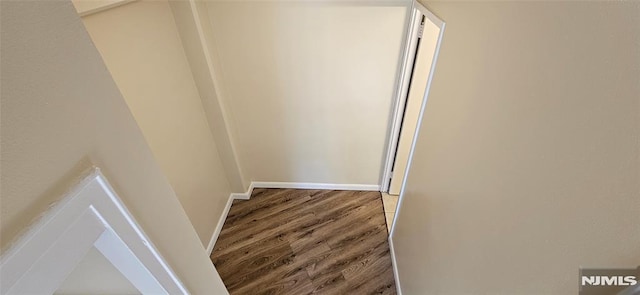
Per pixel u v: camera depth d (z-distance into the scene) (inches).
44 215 18.2
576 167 21.2
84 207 20.9
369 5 71.1
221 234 96.7
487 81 34.6
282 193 112.1
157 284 31.1
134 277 29.6
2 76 15.7
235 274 84.0
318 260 87.2
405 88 82.8
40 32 17.7
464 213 39.9
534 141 25.9
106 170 23.2
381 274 82.8
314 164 106.5
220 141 92.7
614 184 18.4
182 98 74.1
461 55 42.1
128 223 25.3
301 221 100.3
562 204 22.7
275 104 90.3
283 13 73.1
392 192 109.4
